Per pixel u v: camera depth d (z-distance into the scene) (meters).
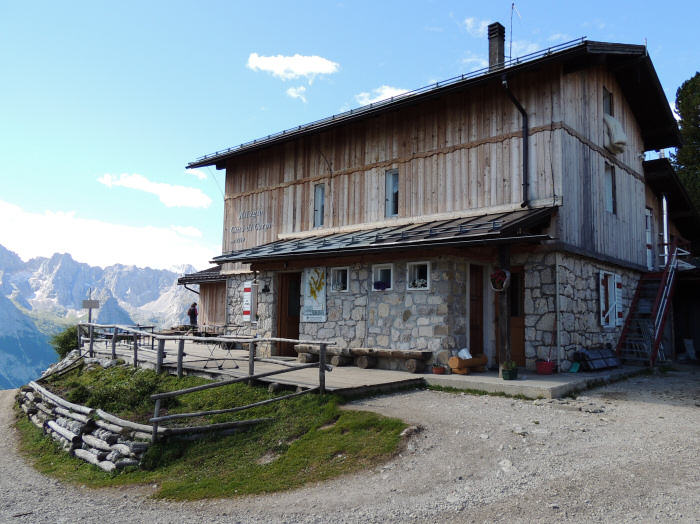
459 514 4.63
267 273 14.59
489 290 11.72
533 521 4.36
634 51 12.41
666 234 17.30
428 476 5.50
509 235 9.45
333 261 12.60
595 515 4.38
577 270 11.61
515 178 11.49
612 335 13.23
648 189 17.09
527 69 10.72
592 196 12.38
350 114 13.62
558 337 10.59
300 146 16.28
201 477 6.49
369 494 5.28
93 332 16.17
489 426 6.86
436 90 11.77
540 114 11.29
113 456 7.44
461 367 9.91
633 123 15.68
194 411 8.66
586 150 12.20
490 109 12.09
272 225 16.84
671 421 7.27
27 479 7.41
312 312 12.98
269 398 8.48
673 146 16.80
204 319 22.03
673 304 18.50
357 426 6.95
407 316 10.97
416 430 6.63
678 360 16.64
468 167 12.28
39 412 11.17
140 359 12.09
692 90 26.28
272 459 6.64
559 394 8.61
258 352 14.41
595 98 12.96
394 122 13.84
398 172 13.60
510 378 9.32
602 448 6.02
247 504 5.47
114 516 5.53
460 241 9.48
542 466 5.50
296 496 5.50
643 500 4.61
